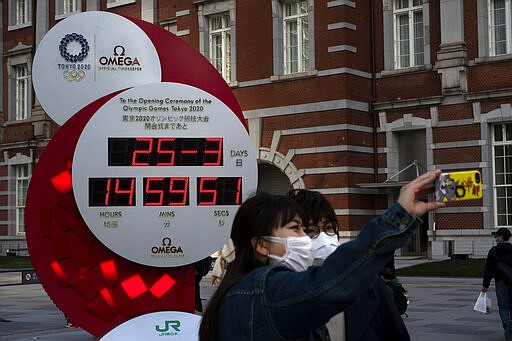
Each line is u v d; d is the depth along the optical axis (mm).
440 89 28234
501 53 27625
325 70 29062
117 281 9172
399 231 2721
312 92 29359
